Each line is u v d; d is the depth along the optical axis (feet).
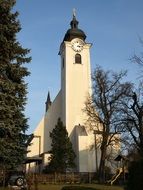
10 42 86.74
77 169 203.82
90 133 207.21
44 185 135.13
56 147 192.65
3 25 85.51
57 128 196.75
